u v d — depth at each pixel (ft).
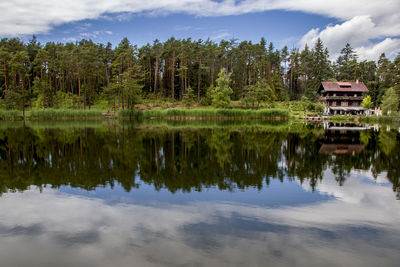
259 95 229.45
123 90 199.93
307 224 20.08
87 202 24.50
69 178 32.58
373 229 19.38
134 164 40.83
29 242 17.29
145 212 22.13
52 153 50.24
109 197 25.82
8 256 15.65
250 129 110.32
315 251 16.24
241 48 247.50
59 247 16.62
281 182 31.17
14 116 171.12
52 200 24.98
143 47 264.52
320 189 28.66
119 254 15.72
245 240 17.44
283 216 21.45
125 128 111.24
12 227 19.44
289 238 17.81
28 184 30.04
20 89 217.56
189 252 15.90
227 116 186.70
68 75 243.40
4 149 54.90
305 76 312.29
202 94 278.67
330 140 73.41
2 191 27.68
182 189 28.40
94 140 70.08
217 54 248.11
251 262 14.90
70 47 256.11
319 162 43.37
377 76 296.71
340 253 16.06
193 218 20.92
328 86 246.68
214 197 25.88
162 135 83.51
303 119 197.26
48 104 228.02
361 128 121.49
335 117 198.80
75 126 121.49
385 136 85.05
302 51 341.00
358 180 32.35
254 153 51.57
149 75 275.80
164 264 14.66
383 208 23.41
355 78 301.84
